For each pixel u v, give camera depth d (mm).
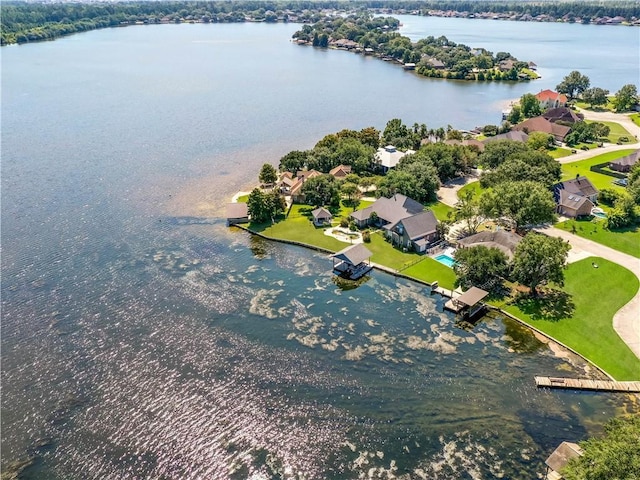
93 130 172000
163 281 83375
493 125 176250
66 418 56344
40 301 77312
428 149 129000
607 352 65812
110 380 61812
